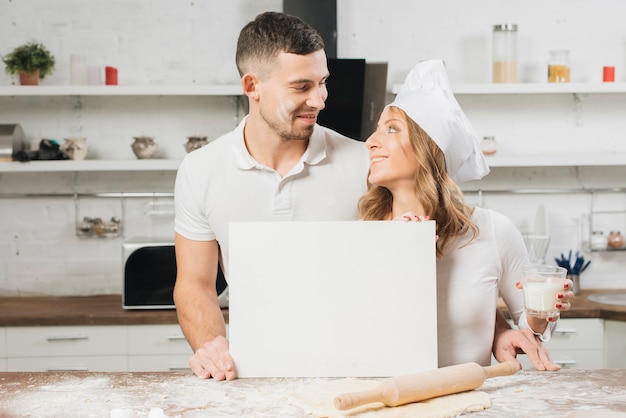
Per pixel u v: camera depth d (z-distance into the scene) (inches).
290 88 84.4
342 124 144.8
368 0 168.1
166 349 145.1
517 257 82.6
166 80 167.8
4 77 166.4
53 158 157.6
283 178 90.9
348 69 140.0
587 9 169.5
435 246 75.3
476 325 80.2
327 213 92.4
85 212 168.7
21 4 165.6
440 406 65.2
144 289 147.9
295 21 85.0
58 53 166.6
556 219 171.9
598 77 170.4
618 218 172.1
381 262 74.8
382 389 64.7
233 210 91.7
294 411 65.0
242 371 75.2
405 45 168.7
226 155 92.4
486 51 168.9
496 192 170.9
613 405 65.6
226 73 168.1
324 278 74.7
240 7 167.5
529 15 169.2
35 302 159.5
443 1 168.4
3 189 167.9
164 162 156.6
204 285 93.7
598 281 171.6
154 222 169.6
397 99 83.1
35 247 168.1
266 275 74.8
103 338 145.0
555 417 62.9
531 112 170.7
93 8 166.4
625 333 143.2
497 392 70.4
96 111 167.6
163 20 167.2
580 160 158.9
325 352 74.8
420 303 74.8
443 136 77.6
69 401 68.5
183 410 65.6
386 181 79.0
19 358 144.8
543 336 80.4
